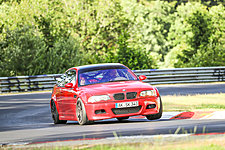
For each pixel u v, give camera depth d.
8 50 100.31
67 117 29.88
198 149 12.95
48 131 24.58
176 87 66.94
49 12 127.19
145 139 16.59
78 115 27.83
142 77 29.48
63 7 133.25
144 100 26.88
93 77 29.14
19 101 53.41
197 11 155.25
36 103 50.00
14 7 130.00
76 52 109.50
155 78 77.50
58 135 21.72
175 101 41.22
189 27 155.12
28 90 72.81
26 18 125.50
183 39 156.75
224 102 38.03
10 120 35.41
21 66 100.00
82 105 27.06
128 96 26.59
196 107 34.00
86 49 130.12
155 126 22.92
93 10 133.62
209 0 198.50
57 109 31.45
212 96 45.25
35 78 73.44
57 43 107.94
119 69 30.05
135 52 88.69
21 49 100.94
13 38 102.94
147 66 88.94
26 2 128.75
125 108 26.50
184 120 26.36
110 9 134.25
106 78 29.00
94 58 105.12
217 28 153.88
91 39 130.25
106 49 129.12
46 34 124.19
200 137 16.16
